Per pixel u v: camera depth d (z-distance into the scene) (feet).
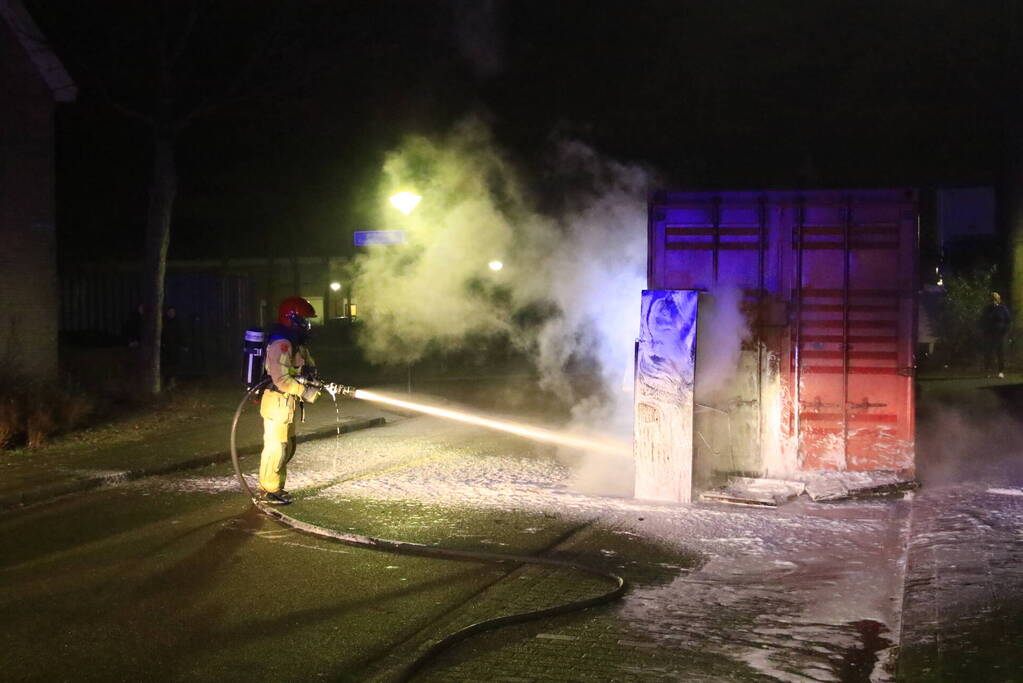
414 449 41.78
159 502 30.22
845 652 17.07
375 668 16.69
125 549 24.54
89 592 21.02
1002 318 71.41
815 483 30.66
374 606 20.03
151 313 51.67
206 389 59.98
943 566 21.50
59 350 58.70
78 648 17.70
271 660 17.08
